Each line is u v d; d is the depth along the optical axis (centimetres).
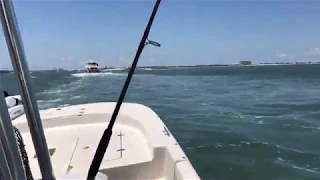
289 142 1147
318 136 1232
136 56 214
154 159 318
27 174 144
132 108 487
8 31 115
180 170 263
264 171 870
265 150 1045
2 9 112
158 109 2002
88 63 8481
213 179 827
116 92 3150
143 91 3394
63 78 6250
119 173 313
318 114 1762
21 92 124
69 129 446
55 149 377
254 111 1906
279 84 4369
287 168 891
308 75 6981
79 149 375
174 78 6456
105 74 8156
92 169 205
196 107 2089
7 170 102
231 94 3020
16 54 118
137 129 422
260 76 6931
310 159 958
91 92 3134
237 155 995
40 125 131
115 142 382
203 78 6406
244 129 1358
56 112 478
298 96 2773
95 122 464
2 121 102
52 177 136
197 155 995
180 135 1251
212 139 1182
